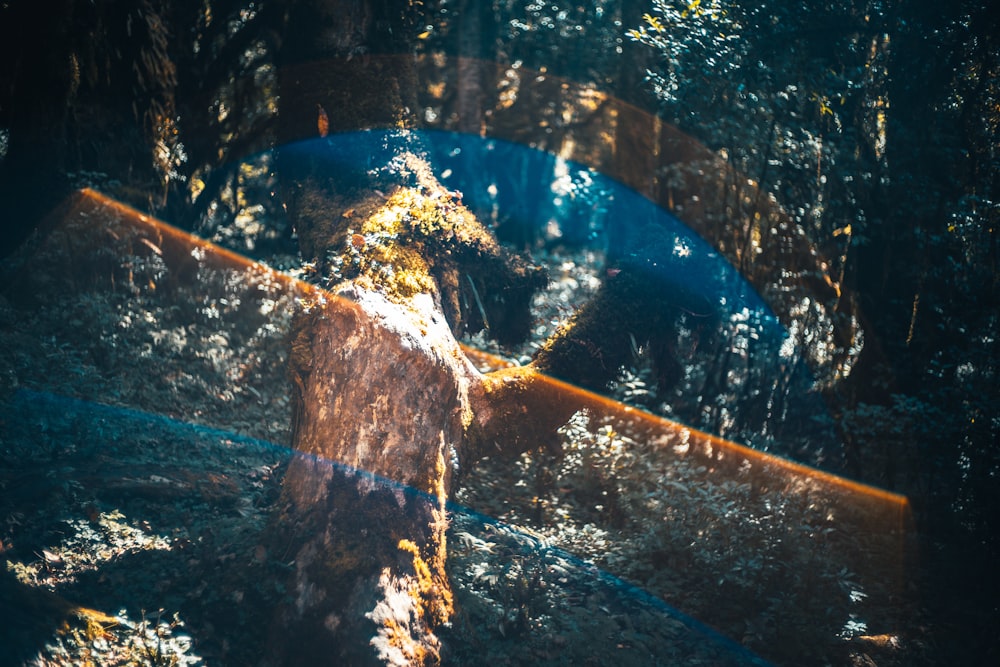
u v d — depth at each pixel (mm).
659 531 7297
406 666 4949
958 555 7551
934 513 8070
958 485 7863
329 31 8008
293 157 8008
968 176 8641
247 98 12398
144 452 7195
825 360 9875
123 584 5484
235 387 9289
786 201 9859
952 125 8641
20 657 4613
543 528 7586
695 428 9750
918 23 8586
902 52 8844
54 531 5707
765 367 9797
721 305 8742
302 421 5988
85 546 5707
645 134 13242
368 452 5621
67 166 9695
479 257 7266
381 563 5332
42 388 7520
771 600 6551
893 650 6238
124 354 8773
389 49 8250
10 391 7281
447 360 5996
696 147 11156
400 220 6906
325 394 5723
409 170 7773
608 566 6906
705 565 6945
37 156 9234
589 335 7148
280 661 5094
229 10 11625
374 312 5695
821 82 8625
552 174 17688
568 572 6727
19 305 9062
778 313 9867
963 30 8445
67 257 9641
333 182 7742
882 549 7770
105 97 9984
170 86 10977
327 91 7898
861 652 6230
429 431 5812
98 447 7000
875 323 9289
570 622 5984
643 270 7406
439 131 15430
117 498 6324
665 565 7109
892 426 8055
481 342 10570
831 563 7168
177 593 5500
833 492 8695
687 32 8688
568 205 16172
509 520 7637
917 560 7586
